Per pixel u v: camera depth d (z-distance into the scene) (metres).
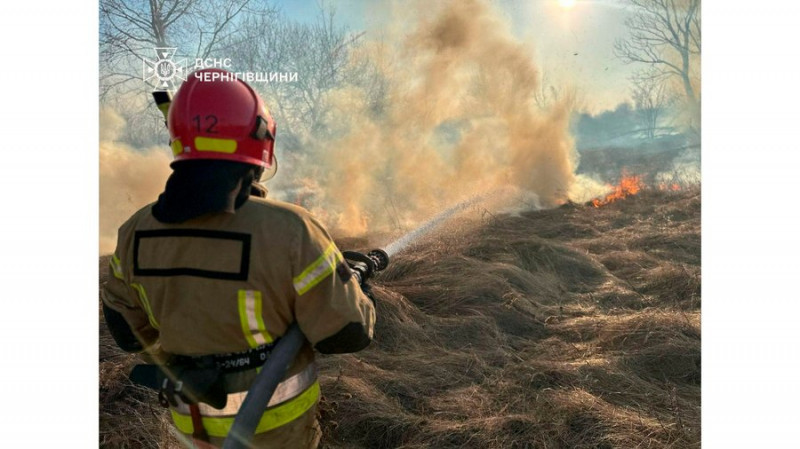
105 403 2.96
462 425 2.84
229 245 1.55
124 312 1.74
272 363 1.57
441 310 4.25
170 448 2.68
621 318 4.02
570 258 5.12
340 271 1.63
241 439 1.51
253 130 1.63
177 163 1.61
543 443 2.71
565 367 3.35
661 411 3.02
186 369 1.61
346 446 2.77
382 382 3.21
